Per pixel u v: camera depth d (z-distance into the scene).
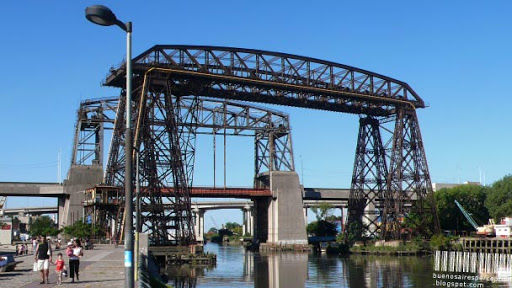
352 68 126.56
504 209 142.38
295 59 120.19
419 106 132.62
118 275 41.84
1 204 135.88
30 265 52.44
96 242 100.25
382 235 131.88
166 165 104.94
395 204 129.62
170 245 104.88
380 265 103.75
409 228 131.50
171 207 107.12
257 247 161.25
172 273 91.88
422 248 125.25
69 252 38.06
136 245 41.78
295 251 148.12
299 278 86.38
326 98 124.62
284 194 152.75
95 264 52.22
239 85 114.12
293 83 118.19
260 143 164.75
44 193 133.25
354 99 126.31
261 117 152.75
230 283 80.19
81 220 113.75
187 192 105.69
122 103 110.38
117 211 108.38
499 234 129.88
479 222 152.38
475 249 121.31
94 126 140.62
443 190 155.25
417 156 131.38
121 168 110.00
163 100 109.94
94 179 133.50
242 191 150.00
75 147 135.12
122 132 110.12
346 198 170.25
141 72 102.69
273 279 85.00
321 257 127.00
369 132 138.62
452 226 153.25
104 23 22.03
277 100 121.25
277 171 153.75
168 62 106.94
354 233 137.50
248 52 114.44
